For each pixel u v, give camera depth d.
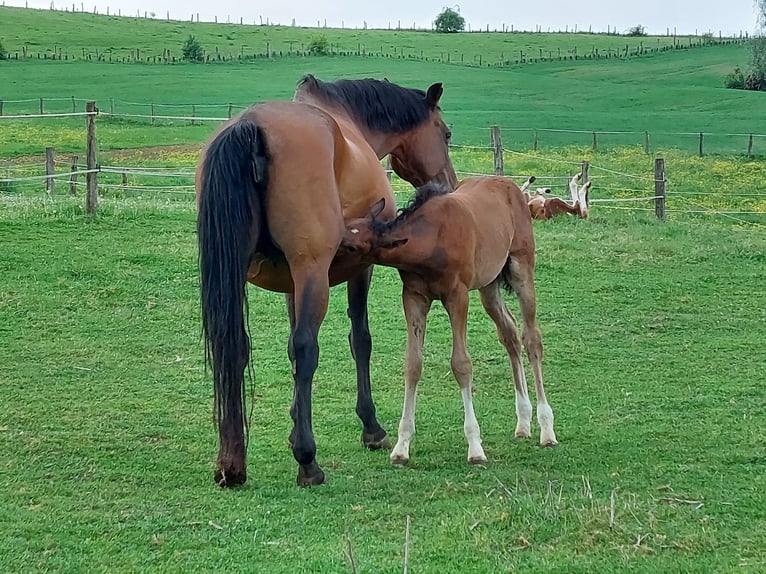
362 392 7.19
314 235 5.87
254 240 5.86
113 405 8.01
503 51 81.62
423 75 60.72
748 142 35.03
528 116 43.38
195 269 12.50
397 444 6.74
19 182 25.06
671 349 10.08
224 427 5.87
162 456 6.76
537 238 15.35
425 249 6.45
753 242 15.54
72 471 6.39
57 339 9.88
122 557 4.92
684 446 6.98
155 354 9.59
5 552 4.98
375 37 88.38
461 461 6.76
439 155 8.45
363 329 7.25
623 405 8.20
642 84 58.97
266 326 10.86
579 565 4.60
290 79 57.53
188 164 29.81
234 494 5.93
